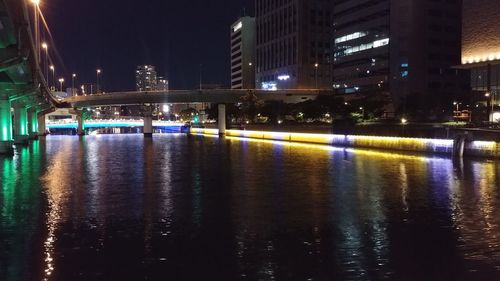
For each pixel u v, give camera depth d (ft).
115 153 198.49
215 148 229.04
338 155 173.68
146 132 464.65
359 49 495.82
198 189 88.12
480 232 52.75
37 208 69.26
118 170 125.80
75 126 583.58
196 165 138.82
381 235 51.78
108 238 51.24
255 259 43.34
